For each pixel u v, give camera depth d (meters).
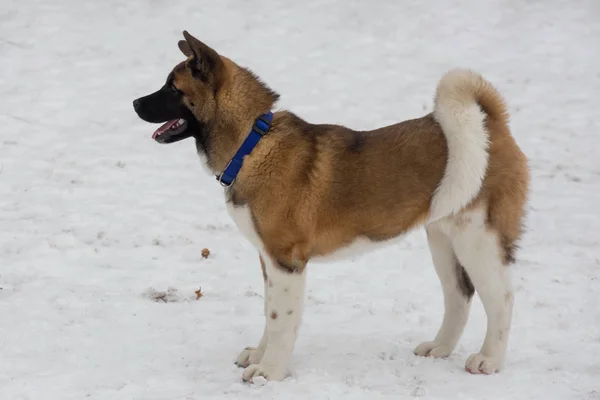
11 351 7.12
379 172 6.73
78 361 6.95
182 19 19.25
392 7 20.03
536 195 12.45
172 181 12.70
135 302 8.63
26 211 11.23
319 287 9.28
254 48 18.06
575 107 15.70
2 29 18.00
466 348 7.48
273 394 6.28
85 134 14.13
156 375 6.66
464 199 6.64
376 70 17.23
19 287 8.90
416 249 10.62
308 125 6.89
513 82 16.69
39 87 15.75
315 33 18.81
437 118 6.87
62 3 19.61
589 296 8.96
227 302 8.75
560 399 6.18
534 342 7.58
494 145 6.73
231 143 6.78
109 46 17.77
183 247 10.46
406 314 8.51
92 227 10.84
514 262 6.89
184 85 6.78
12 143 13.44
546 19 19.28
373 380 6.65
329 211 6.70
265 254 6.71
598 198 12.34
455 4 20.08
